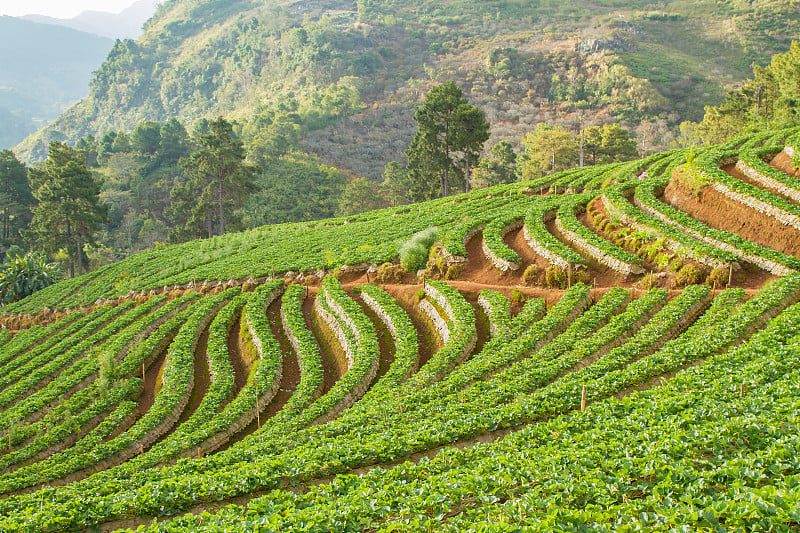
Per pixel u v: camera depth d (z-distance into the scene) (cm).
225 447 2794
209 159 9019
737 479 1380
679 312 3006
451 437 2102
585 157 10219
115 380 3800
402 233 5694
